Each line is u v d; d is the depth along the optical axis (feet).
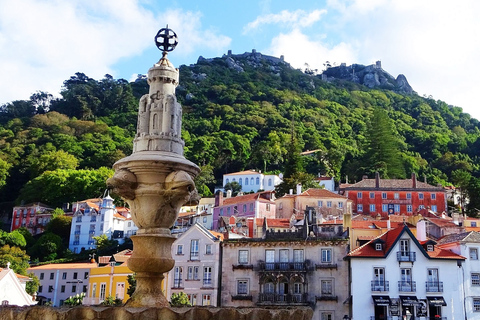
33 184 466.29
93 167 536.83
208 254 187.83
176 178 48.26
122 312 34.68
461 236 179.01
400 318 161.58
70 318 34.40
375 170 471.62
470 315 164.04
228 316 37.04
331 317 170.09
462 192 429.79
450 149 624.18
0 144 560.20
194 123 652.07
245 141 585.22
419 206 372.58
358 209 374.84
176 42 54.54
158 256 48.29
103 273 216.33
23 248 355.97
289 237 184.03
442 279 166.09
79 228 375.86
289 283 176.04
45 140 577.84
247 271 182.09
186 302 177.17
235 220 271.08
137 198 49.32
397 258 167.63
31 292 252.83
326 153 525.34
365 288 165.89
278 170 532.32
